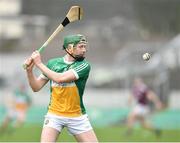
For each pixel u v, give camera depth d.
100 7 81.44
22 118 49.28
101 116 61.31
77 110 20.44
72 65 20.31
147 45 71.31
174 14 76.50
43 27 81.94
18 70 69.38
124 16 79.62
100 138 44.94
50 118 20.44
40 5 83.19
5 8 98.00
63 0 82.62
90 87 69.62
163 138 45.72
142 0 78.06
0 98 67.31
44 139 20.34
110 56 74.56
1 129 48.41
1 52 78.06
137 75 68.06
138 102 46.53
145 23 77.69
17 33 85.56
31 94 65.75
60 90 20.28
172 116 60.91
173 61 68.75
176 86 67.62
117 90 68.56
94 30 79.75
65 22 20.58
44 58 74.38
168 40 74.75
